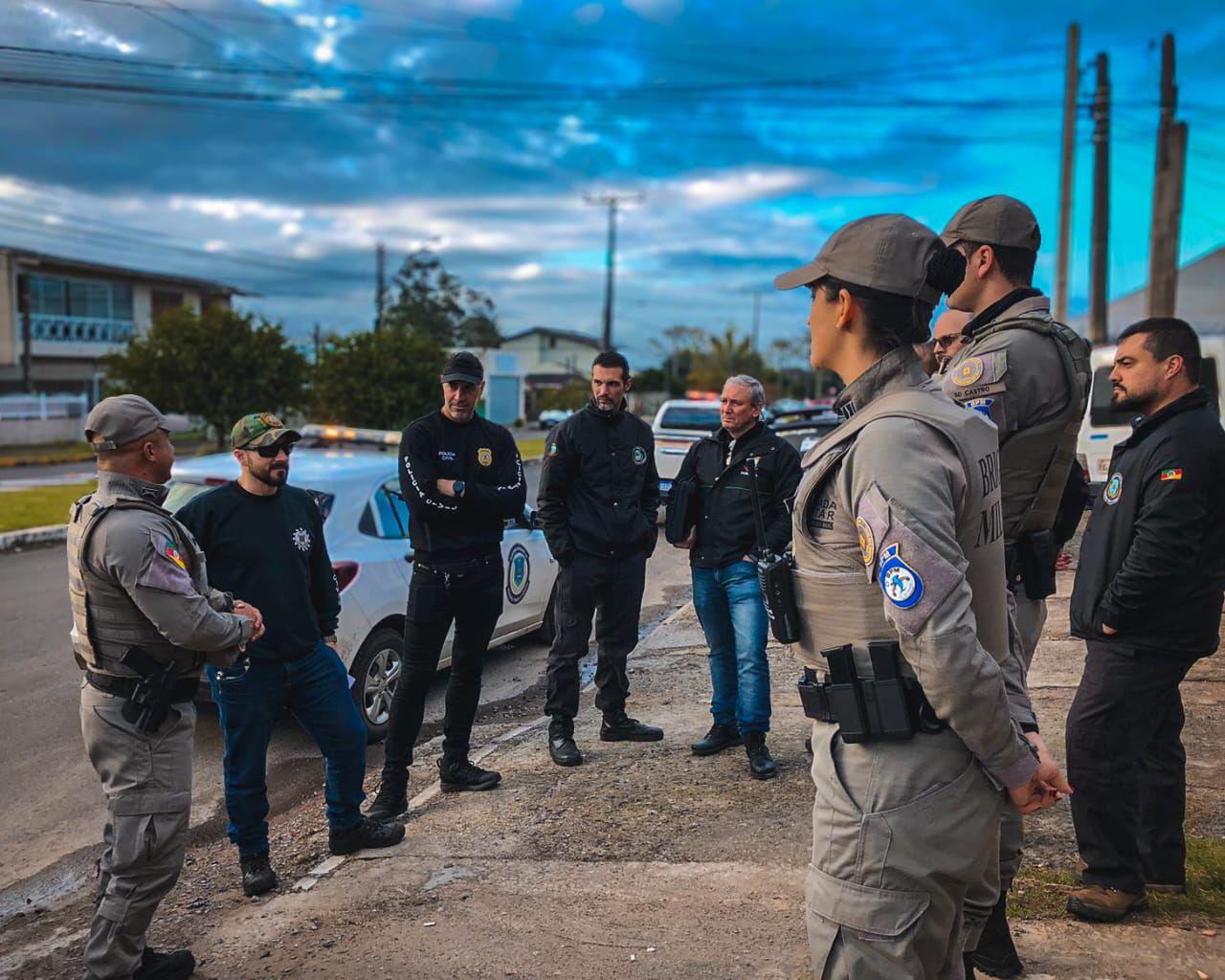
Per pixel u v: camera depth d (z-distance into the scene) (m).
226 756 3.54
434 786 4.44
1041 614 2.52
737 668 4.41
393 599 5.61
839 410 1.84
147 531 2.76
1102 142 19.67
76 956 3.25
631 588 4.70
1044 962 2.59
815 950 1.78
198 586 3.00
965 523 1.70
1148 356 2.80
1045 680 5.25
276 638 3.54
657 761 4.53
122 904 2.81
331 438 8.05
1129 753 2.78
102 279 40.72
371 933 3.10
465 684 4.30
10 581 9.94
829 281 1.80
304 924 3.20
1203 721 4.45
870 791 1.70
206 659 2.94
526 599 6.98
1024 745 1.69
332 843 3.75
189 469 5.74
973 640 1.57
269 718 3.56
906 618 1.57
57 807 4.56
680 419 13.70
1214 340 11.02
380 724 5.55
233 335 23.61
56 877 3.91
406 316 49.81
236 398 23.38
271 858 3.90
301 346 27.55
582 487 4.62
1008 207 2.49
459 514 4.11
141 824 2.81
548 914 3.13
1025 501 2.41
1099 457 10.93
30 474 24.20
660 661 6.38
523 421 53.06
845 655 1.73
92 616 2.79
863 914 1.69
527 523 4.78
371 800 4.41
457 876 3.47
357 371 22.53
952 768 1.68
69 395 36.47
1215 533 2.71
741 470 4.44
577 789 4.23
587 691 5.94
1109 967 2.56
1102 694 2.79
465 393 4.20
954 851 1.68
